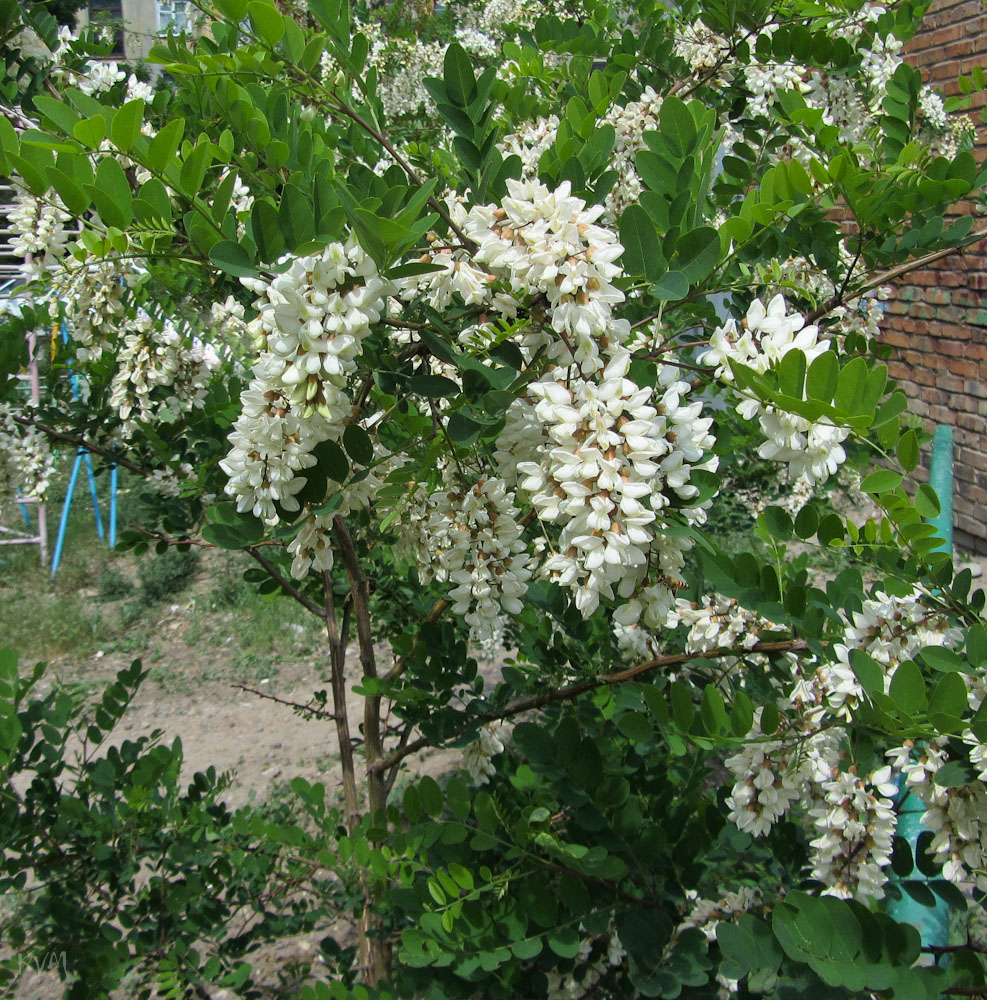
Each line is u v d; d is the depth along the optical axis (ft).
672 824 6.34
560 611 7.25
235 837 8.39
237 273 4.57
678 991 5.39
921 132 13.42
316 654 19.90
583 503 4.30
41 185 4.71
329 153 6.63
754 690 7.04
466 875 5.61
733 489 12.51
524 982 6.48
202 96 7.31
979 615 5.54
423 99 16.84
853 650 4.86
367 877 6.64
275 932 8.79
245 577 9.98
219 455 9.41
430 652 7.27
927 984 4.59
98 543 24.82
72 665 19.43
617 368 4.33
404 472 5.24
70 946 8.20
